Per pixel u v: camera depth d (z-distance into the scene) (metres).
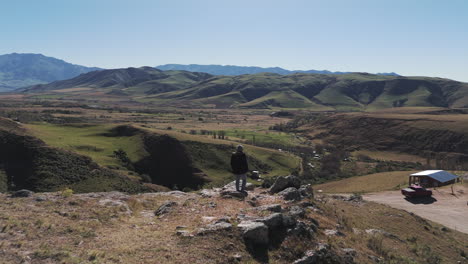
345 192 79.50
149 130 138.75
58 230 13.05
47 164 79.25
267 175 118.31
